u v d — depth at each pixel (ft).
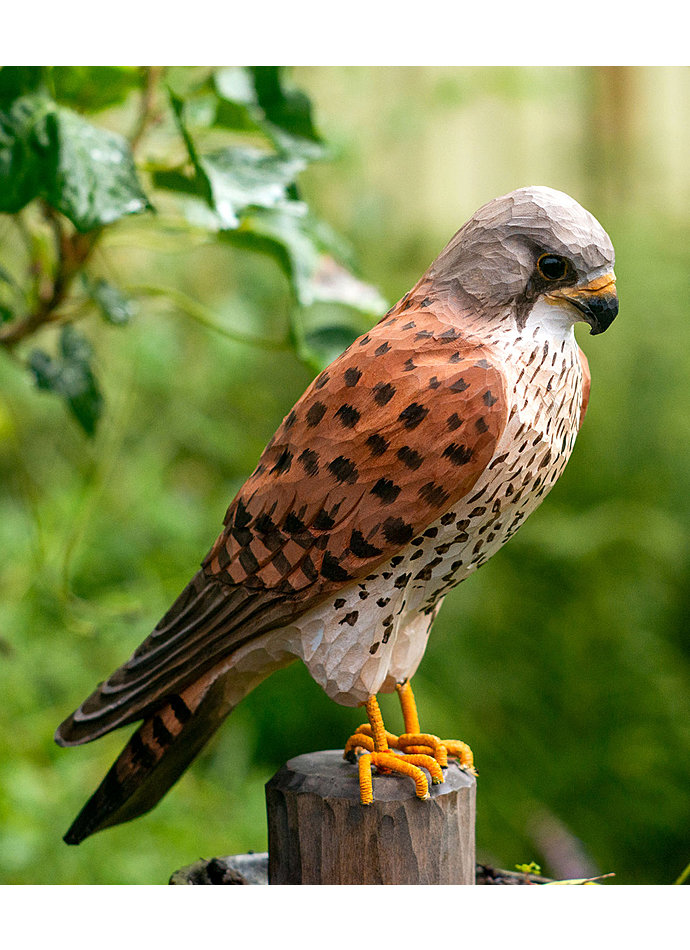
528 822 21.12
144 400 25.18
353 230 27.14
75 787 19.39
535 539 24.58
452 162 34.65
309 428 8.85
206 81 12.11
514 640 24.62
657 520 24.64
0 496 24.14
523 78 25.90
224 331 13.73
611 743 23.50
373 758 9.19
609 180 35.42
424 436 8.36
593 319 8.71
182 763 9.99
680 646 25.58
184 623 9.39
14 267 19.13
